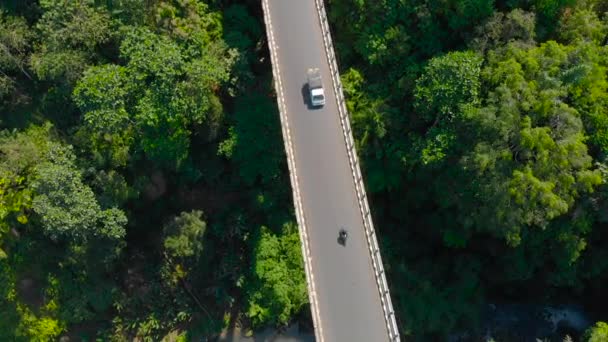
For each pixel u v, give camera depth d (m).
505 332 66.19
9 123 58.50
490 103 50.91
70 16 52.84
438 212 59.50
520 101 50.12
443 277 62.22
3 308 58.09
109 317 64.38
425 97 52.91
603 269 60.12
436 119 53.62
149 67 50.75
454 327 63.81
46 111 58.41
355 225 51.31
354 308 49.16
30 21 56.66
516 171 49.50
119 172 57.78
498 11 54.78
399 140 57.09
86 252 57.66
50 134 56.97
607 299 64.12
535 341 65.56
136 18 53.78
